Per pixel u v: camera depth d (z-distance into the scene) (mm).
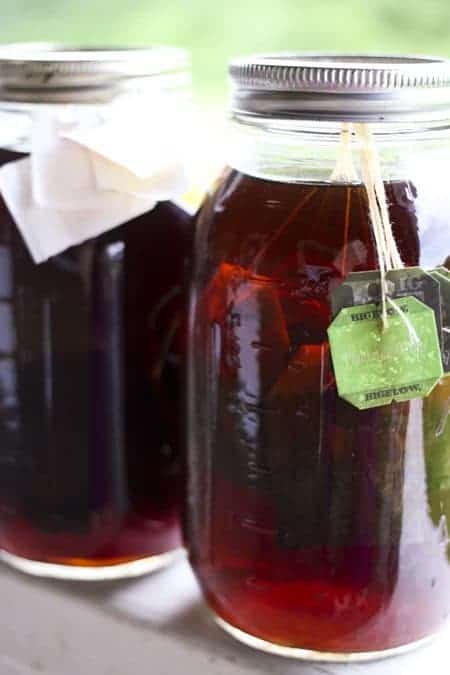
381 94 402
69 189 453
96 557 498
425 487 434
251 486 439
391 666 456
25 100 455
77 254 465
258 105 414
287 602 444
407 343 416
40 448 485
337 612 441
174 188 457
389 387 417
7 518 498
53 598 499
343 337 412
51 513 490
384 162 422
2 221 469
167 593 499
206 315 441
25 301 472
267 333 423
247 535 445
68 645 500
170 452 496
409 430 425
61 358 475
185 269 459
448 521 443
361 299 412
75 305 469
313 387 421
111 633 488
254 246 423
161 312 481
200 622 482
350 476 427
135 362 480
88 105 455
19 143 471
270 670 456
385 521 432
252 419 433
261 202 425
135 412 485
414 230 417
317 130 417
